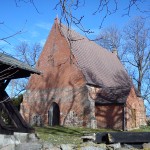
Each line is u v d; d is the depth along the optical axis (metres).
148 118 39.94
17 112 11.73
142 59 44.94
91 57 35.16
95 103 30.73
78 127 29.27
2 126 10.81
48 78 32.84
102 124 30.00
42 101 32.75
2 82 11.33
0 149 10.28
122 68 41.53
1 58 10.04
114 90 31.45
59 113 31.56
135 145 10.46
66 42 32.12
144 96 41.88
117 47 47.31
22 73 11.38
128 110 29.91
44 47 33.56
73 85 31.08
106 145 10.10
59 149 10.05
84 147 9.81
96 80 32.00
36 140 11.86
